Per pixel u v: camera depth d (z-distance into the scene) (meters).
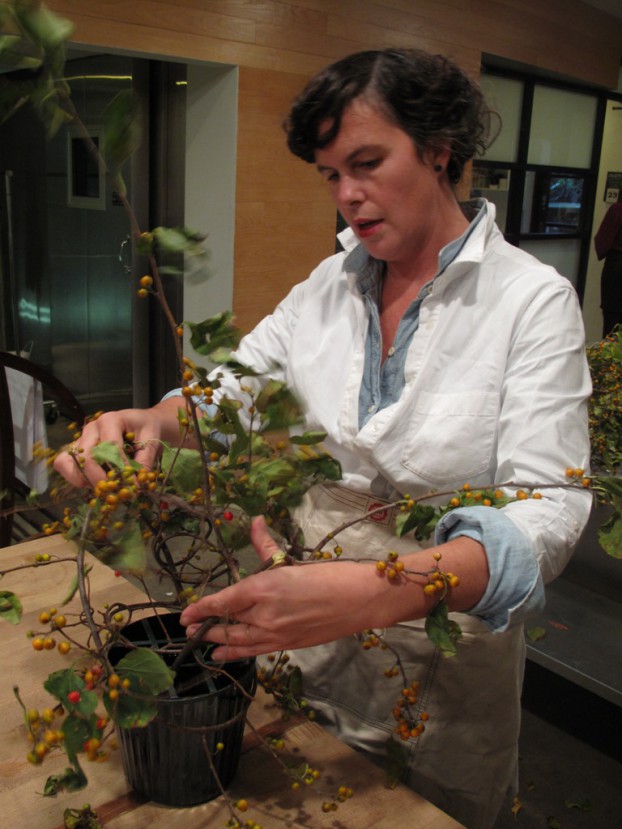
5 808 0.89
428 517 0.90
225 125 3.50
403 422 1.14
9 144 4.48
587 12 5.63
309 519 1.29
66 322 4.46
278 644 0.79
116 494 0.81
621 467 2.03
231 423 0.83
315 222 3.94
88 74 3.88
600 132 6.50
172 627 0.97
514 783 1.46
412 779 1.26
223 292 3.70
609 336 2.31
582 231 6.72
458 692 1.23
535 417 1.04
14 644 1.20
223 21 3.27
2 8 0.62
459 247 1.12
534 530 0.90
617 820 2.04
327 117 0.99
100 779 0.94
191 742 0.86
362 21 3.89
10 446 2.24
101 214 4.02
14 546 1.50
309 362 1.28
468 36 4.59
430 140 1.00
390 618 0.80
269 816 0.89
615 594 2.20
